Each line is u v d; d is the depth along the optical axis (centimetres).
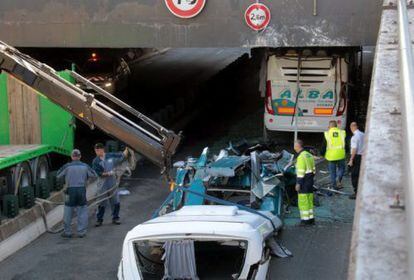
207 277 912
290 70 1973
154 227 875
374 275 261
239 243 879
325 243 1207
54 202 1416
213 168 1187
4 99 1602
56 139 1617
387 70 623
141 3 1781
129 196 1584
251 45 1775
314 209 1425
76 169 1280
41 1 1806
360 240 288
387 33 880
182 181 1271
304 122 1988
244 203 1245
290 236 1247
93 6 1795
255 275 856
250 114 2534
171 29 1788
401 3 923
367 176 354
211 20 1773
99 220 1363
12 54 1068
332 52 1945
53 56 2470
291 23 1753
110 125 1020
